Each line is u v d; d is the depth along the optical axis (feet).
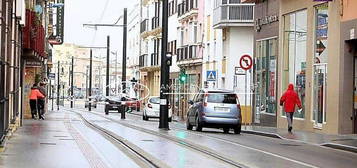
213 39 161.89
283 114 106.63
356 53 83.66
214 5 154.40
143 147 60.34
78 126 93.04
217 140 72.95
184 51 189.37
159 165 45.37
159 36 226.79
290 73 104.37
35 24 97.71
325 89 88.94
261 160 51.16
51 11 179.73
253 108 123.85
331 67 86.58
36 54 100.48
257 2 122.52
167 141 68.80
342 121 83.66
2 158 47.21
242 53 148.66
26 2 90.99
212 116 91.25
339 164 50.39
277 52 110.83
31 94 114.93
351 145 65.57
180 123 139.95
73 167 43.52
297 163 49.78
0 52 48.42
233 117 91.56
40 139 65.00
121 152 55.26
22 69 98.32
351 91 83.61
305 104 95.81
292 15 104.06
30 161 45.98
